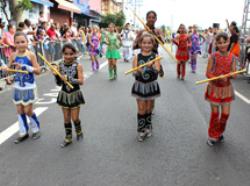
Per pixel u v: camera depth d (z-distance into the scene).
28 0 13.54
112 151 4.64
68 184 3.75
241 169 4.14
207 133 5.43
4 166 4.18
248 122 6.05
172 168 4.14
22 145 4.85
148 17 5.72
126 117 6.25
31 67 4.90
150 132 5.24
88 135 5.26
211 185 3.75
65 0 29.72
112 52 10.31
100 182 3.79
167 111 6.72
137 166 4.18
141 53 5.04
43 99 7.66
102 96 8.00
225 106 4.83
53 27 13.92
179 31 10.56
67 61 4.78
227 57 4.73
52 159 4.38
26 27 11.57
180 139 5.14
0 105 7.13
